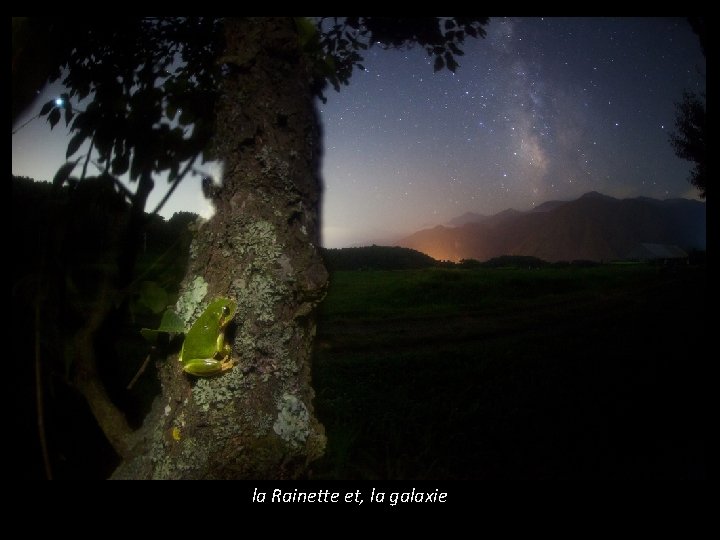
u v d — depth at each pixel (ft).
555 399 22.85
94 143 6.11
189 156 6.45
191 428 4.93
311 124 5.57
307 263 5.29
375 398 21.24
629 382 26.12
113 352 6.66
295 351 5.24
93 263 6.02
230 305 4.94
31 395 6.43
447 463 14.88
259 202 5.23
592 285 86.63
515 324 51.03
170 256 6.31
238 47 5.37
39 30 4.98
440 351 36.91
